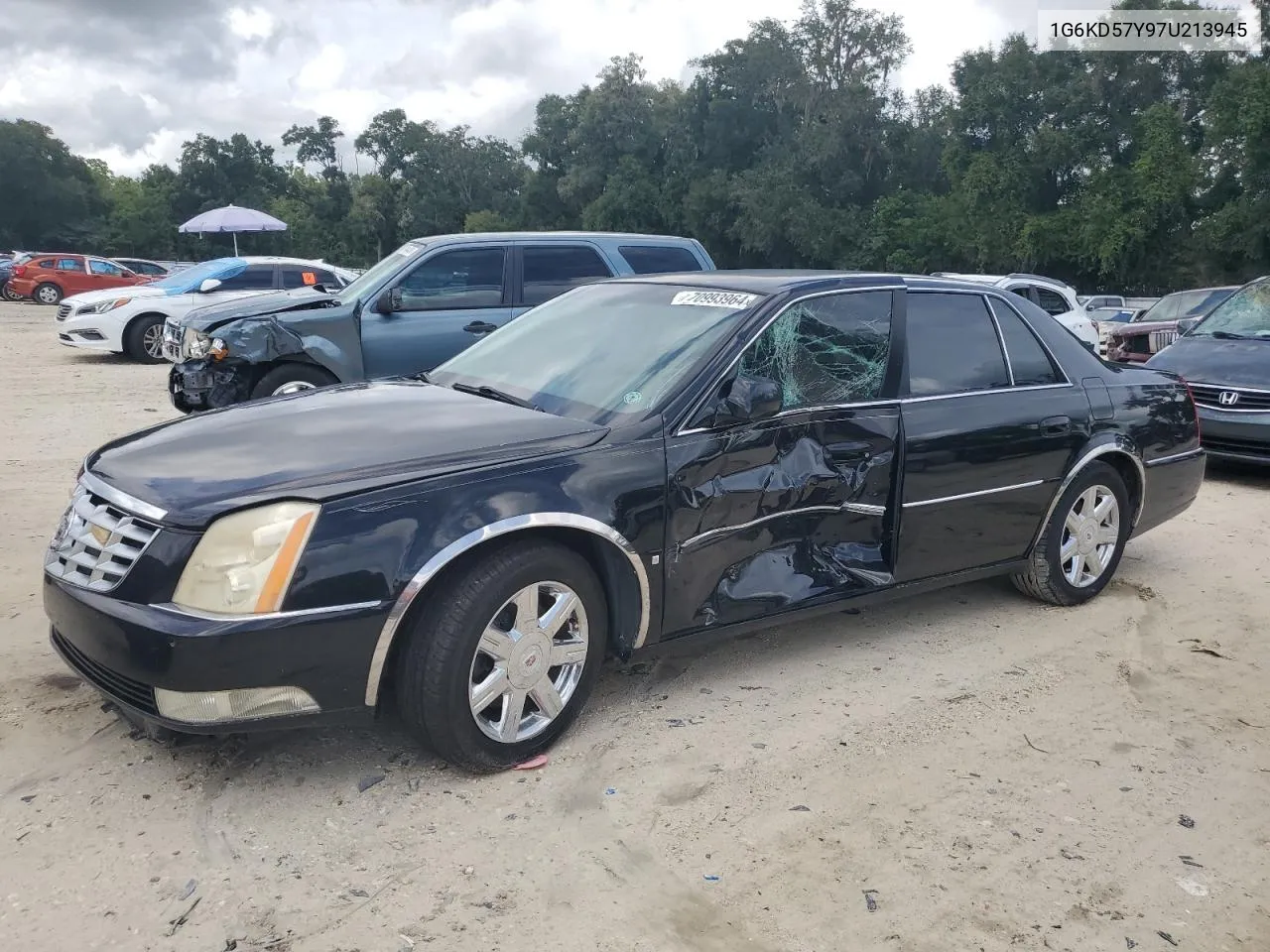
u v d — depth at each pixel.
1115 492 5.07
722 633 3.73
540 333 4.46
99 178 100.19
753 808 3.15
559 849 2.91
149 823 2.95
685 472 3.51
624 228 62.47
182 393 8.15
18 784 3.11
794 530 3.87
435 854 2.86
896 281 4.34
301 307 8.37
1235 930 2.68
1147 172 37.00
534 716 3.36
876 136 51.41
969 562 4.53
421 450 3.21
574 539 3.40
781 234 51.62
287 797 3.11
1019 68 40.66
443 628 3.05
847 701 3.94
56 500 6.50
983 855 2.96
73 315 14.92
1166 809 3.25
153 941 2.47
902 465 4.12
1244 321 8.98
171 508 2.89
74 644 3.02
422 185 82.31
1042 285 14.03
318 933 2.52
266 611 2.80
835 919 2.65
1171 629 4.87
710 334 3.83
